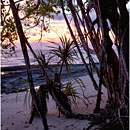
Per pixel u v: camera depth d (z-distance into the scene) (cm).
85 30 221
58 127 217
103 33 149
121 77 154
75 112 268
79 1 207
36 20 239
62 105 262
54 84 270
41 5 229
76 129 201
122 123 149
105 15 145
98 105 186
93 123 178
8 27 189
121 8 137
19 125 248
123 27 139
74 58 256
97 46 211
